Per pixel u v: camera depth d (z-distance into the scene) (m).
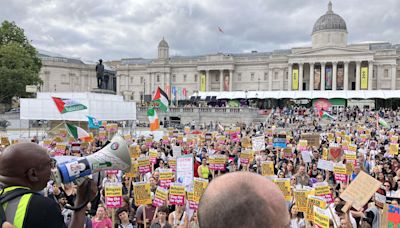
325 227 8.71
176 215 10.48
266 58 117.88
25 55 73.19
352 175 15.28
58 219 3.07
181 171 13.62
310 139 25.00
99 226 8.81
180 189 10.55
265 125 66.44
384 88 105.62
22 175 3.31
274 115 75.38
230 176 1.99
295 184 14.33
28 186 3.35
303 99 95.31
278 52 126.12
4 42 75.94
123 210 9.87
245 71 120.88
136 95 133.50
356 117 69.56
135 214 11.91
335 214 9.81
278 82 115.38
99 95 37.09
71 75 126.38
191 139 26.34
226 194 1.86
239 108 76.06
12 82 69.19
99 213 8.91
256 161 18.77
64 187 9.40
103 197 11.61
